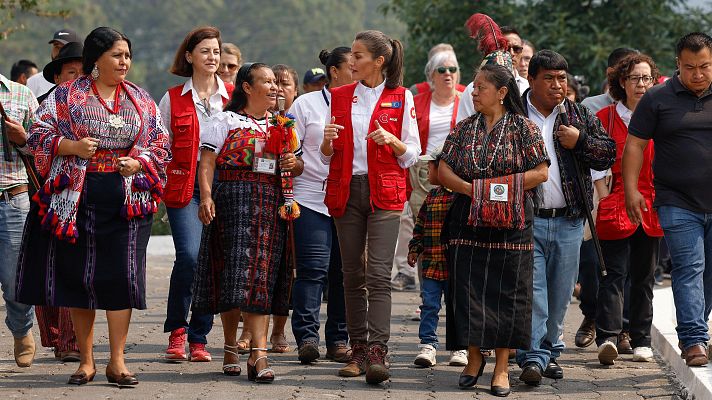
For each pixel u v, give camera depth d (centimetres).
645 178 1019
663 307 1244
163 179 891
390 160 927
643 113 927
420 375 952
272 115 931
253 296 898
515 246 877
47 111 865
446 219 900
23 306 945
